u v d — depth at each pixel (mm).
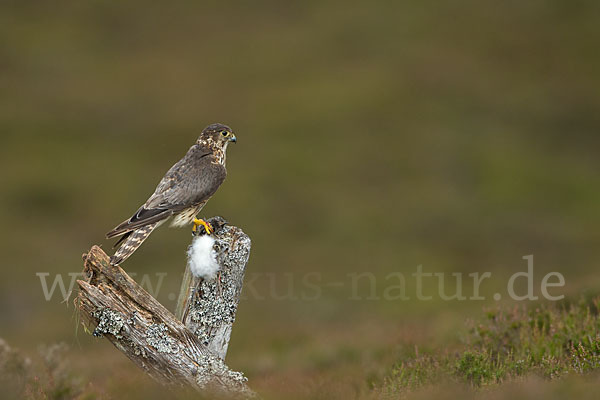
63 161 58219
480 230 41312
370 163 57281
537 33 100750
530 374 7809
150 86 83438
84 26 105625
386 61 91875
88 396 8641
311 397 8664
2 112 71938
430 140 63281
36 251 38344
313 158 58344
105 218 45938
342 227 41906
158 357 7336
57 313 26562
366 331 17641
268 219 43906
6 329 24312
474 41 98938
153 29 106938
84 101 77125
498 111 74250
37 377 9430
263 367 13727
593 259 34406
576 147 63781
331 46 99625
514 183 51781
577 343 8914
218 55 96938
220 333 8031
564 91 79812
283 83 84375
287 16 113812
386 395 8117
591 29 101625
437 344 10898
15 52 92625
